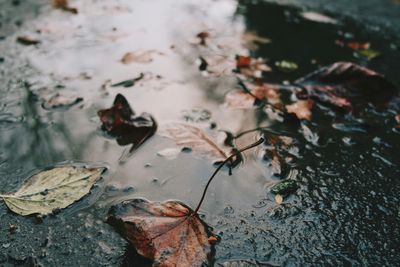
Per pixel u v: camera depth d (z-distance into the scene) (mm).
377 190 415
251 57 669
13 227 360
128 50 674
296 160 447
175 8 864
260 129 494
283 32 765
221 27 778
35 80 582
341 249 355
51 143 461
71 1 873
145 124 481
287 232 366
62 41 697
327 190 411
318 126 505
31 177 409
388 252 354
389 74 632
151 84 580
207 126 493
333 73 578
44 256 338
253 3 897
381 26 804
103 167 426
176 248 331
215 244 350
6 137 471
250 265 335
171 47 692
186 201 389
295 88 582
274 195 401
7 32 719
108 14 815
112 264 333
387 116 527
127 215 354
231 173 424
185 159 440
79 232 357
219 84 588
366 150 468
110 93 557
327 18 831
